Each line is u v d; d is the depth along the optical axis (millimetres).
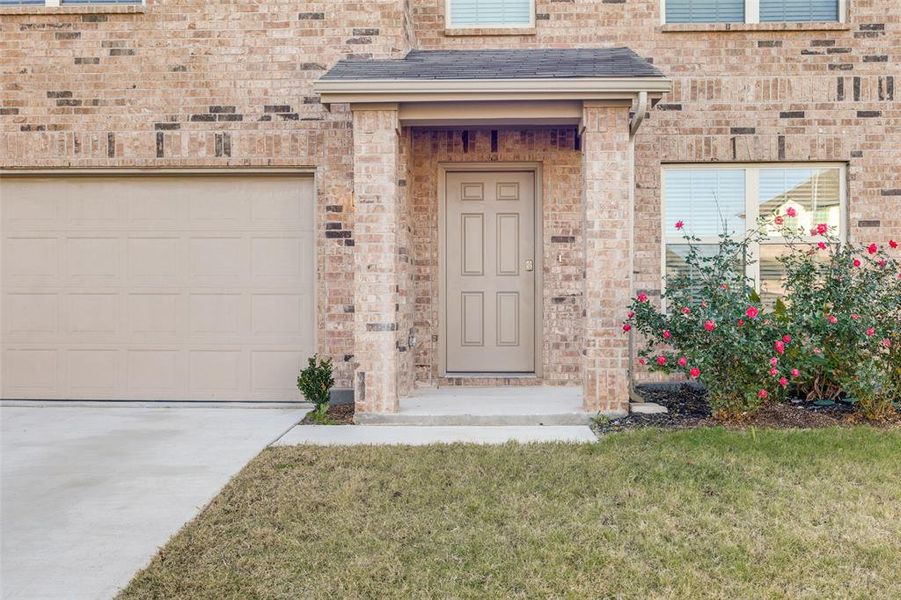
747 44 7461
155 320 7434
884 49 7406
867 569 3072
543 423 6082
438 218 7691
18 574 3127
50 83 7266
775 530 3469
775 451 4883
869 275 6117
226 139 7227
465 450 5066
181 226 7426
